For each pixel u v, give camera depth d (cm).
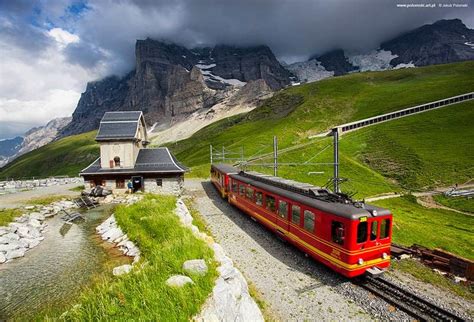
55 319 905
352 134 8188
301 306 1207
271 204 2052
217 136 13512
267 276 1469
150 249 1580
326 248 1462
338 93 12800
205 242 1510
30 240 2048
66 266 1634
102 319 831
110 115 4325
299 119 10519
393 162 6431
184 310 886
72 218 2727
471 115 7744
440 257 1623
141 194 3831
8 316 1173
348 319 1120
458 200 4462
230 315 963
